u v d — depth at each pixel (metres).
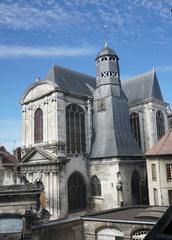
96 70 52.38
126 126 49.09
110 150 44.78
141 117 54.78
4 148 64.62
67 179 44.03
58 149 43.66
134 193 44.81
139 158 46.94
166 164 38.28
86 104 50.47
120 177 42.94
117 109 48.84
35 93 49.81
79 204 45.31
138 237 24.64
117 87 50.56
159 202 38.09
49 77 49.50
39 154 45.66
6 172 31.48
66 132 46.25
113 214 29.95
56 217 41.38
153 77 56.72
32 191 28.61
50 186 43.06
